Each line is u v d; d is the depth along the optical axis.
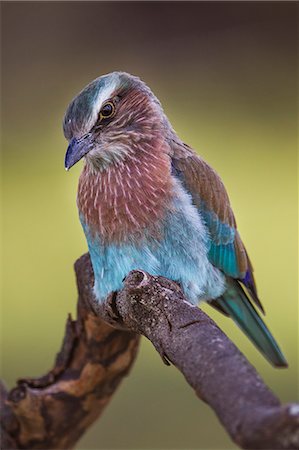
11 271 15.16
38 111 19.52
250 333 9.49
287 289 14.88
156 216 8.05
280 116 19.00
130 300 6.47
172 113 19.00
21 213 16.75
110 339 7.50
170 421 11.98
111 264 8.06
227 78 19.69
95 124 8.12
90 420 7.86
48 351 13.45
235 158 17.95
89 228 8.21
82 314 7.55
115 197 8.09
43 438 7.82
